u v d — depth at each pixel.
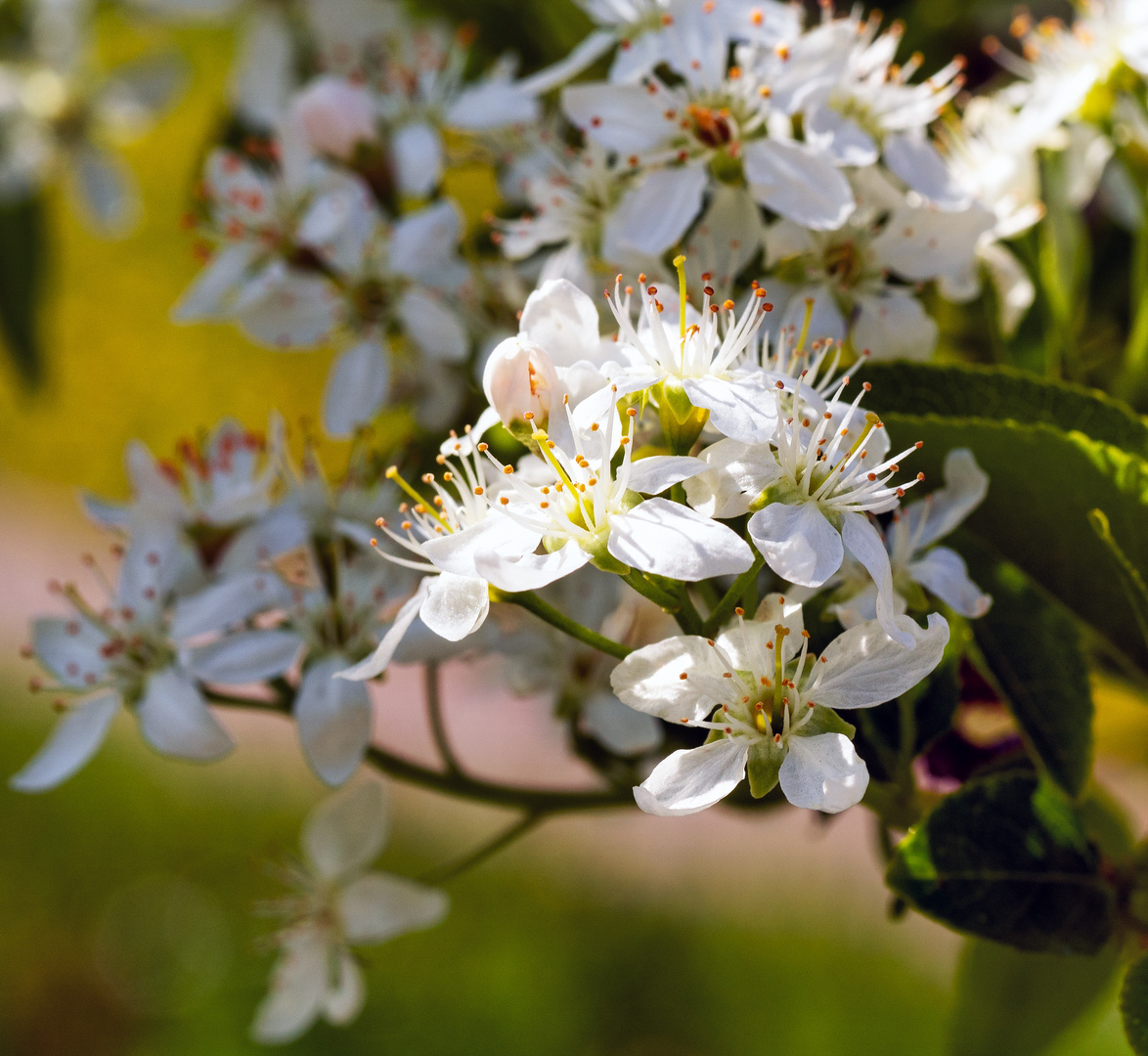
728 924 0.71
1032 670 0.25
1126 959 0.25
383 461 0.28
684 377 0.24
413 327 0.27
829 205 0.25
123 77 0.39
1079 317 0.28
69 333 1.10
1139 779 0.29
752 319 0.25
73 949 0.73
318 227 0.28
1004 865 0.24
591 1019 0.67
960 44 0.29
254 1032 0.28
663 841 0.77
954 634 0.25
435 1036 0.66
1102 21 0.27
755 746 0.23
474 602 0.24
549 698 0.28
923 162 0.26
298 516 0.27
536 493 0.24
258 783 0.82
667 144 0.26
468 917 0.71
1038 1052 0.26
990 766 0.26
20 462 1.19
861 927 0.70
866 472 0.24
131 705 0.26
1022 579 0.25
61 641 0.27
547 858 0.75
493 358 0.24
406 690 0.85
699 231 0.25
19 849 0.78
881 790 0.25
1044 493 0.25
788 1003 0.67
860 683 0.23
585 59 0.27
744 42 0.26
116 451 1.16
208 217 0.29
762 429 0.24
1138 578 0.25
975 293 0.26
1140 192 0.27
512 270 0.27
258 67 0.33
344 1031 0.66
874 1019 0.65
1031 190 0.27
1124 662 0.25
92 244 1.06
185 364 1.10
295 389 1.07
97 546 1.17
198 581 0.27
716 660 0.24
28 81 0.39
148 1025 0.69
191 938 0.73
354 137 0.28
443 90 0.28
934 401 0.25
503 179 0.28
